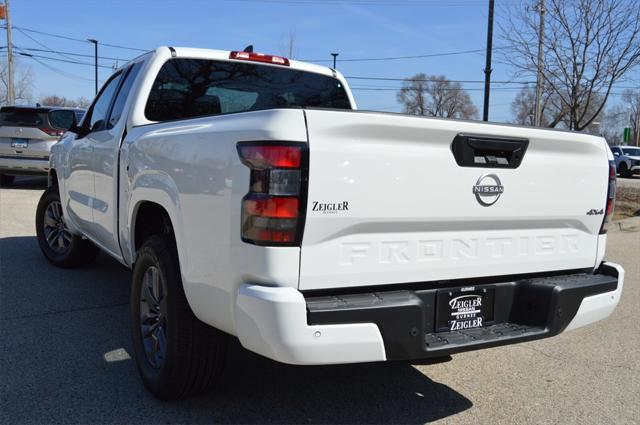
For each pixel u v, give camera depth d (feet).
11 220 31.12
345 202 8.58
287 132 8.16
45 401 10.86
